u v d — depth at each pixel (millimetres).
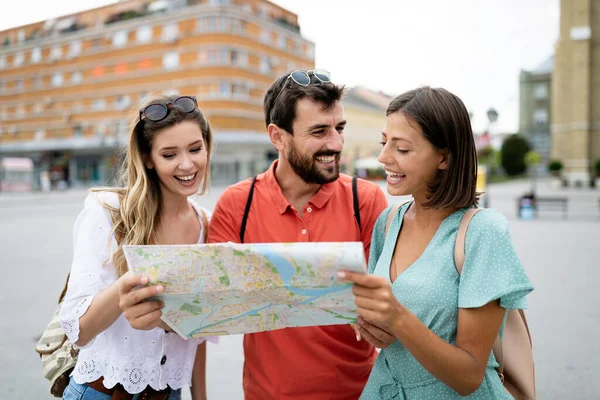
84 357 1666
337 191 2014
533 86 60375
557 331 4602
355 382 1877
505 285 1268
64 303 1552
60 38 46656
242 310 1379
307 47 48062
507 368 1541
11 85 50469
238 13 39375
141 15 42844
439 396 1416
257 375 1890
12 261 8203
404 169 1451
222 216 1976
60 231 12234
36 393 3549
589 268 7195
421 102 1425
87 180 47312
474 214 1416
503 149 60188
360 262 1177
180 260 1271
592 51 33375
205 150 1812
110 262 1640
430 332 1258
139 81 42750
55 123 47938
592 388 3482
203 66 39500
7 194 31172
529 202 14359
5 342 4488
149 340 1685
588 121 33438
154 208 1786
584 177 33625
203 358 2090
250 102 40906
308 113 1795
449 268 1394
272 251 1221
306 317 1415
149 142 1715
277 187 1965
